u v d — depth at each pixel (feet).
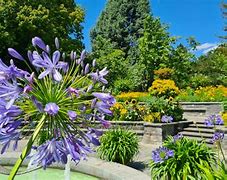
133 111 38.93
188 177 16.75
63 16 76.23
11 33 69.62
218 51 96.94
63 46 73.46
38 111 5.49
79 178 22.22
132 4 138.72
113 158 24.09
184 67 75.05
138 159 27.37
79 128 5.60
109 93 5.72
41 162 5.37
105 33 138.00
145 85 74.74
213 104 49.16
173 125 37.09
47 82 5.52
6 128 5.30
